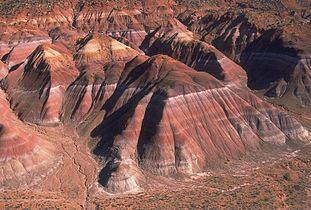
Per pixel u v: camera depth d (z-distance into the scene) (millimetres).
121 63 114000
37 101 109250
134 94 102375
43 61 116688
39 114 106625
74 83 111750
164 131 89125
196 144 90500
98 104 105938
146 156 87875
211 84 100312
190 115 93625
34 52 122562
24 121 106500
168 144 88188
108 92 106812
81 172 86875
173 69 104500
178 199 77625
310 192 81375
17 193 79938
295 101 122688
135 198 78438
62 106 108250
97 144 95688
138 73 106938
